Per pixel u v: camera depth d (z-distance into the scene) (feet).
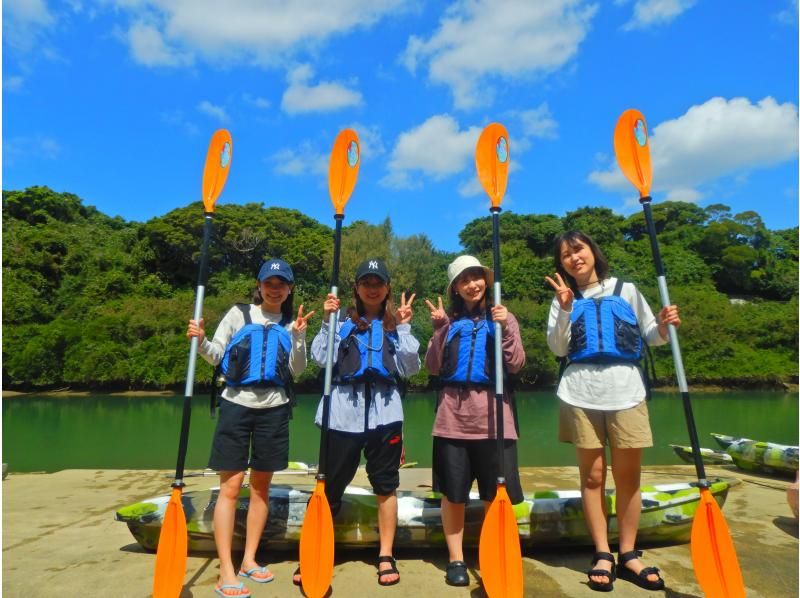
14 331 72.38
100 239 101.96
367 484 16.05
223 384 8.69
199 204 104.94
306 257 95.04
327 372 8.20
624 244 122.83
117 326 71.46
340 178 9.59
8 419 50.19
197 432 42.75
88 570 8.45
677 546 9.42
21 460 32.71
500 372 7.82
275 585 7.74
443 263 94.53
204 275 8.95
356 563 8.68
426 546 9.12
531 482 16.52
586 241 8.72
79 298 83.56
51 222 103.65
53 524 11.61
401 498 9.55
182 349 68.80
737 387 74.84
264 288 8.61
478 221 133.49
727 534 7.39
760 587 7.80
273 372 8.08
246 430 7.98
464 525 8.87
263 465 8.04
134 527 9.15
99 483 17.03
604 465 7.97
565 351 8.34
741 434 40.29
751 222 124.98
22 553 9.37
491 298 8.87
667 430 41.93
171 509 7.65
